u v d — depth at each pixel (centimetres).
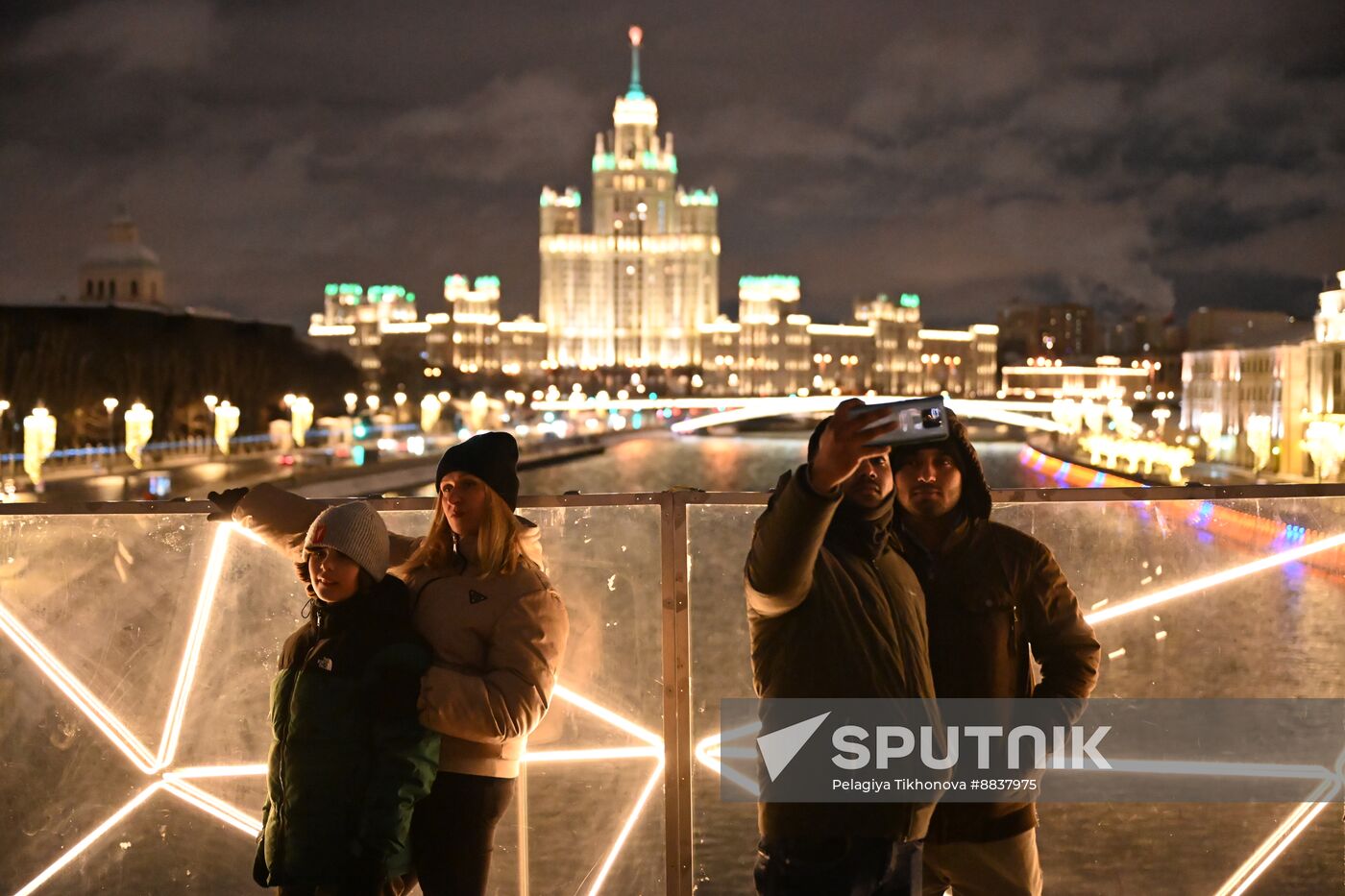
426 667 424
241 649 496
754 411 12369
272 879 423
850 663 395
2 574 495
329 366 12088
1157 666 480
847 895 389
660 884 482
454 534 451
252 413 9806
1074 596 437
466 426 12750
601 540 486
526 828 485
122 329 9619
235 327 11188
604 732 485
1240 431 8769
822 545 406
